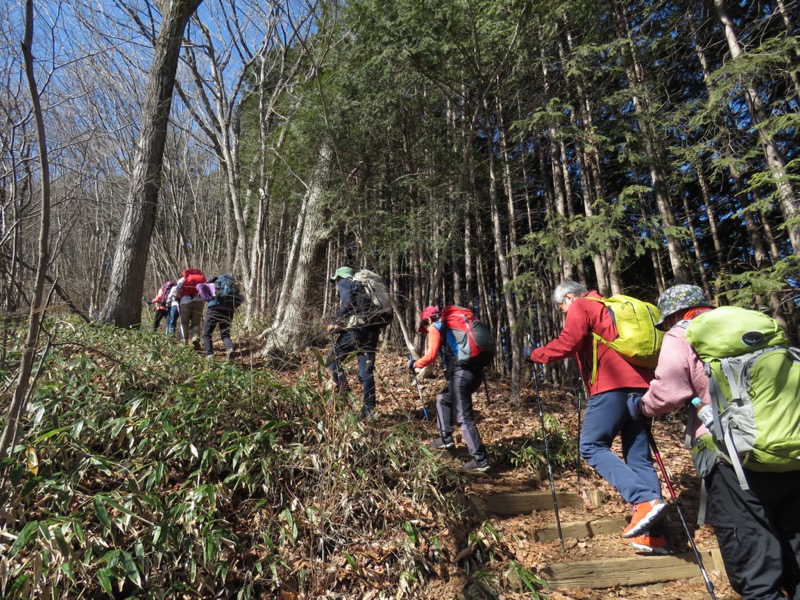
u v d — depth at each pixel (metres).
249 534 2.85
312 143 7.69
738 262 7.05
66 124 5.79
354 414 3.58
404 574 2.78
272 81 11.06
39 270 2.09
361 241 7.29
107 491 2.90
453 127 7.45
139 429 3.21
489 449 4.30
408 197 7.84
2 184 3.49
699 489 3.94
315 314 6.27
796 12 5.54
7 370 3.28
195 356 4.89
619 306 3.11
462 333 3.92
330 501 3.07
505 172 7.54
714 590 2.88
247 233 12.64
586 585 2.88
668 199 5.79
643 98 5.87
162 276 13.88
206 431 3.33
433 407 5.20
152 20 8.41
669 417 5.68
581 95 6.33
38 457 2.82
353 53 7.05
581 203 9.21
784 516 2.07
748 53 4.53
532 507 3.59
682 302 2.53
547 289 8.01
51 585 2.26
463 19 6.03
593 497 3.73
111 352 4.26
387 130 7.44
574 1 5.95
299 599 2.63
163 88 6.55
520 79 6.88
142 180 6.40
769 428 1.89
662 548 3.07
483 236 9.62
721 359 2.06
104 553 2.46
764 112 5.11
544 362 3.20
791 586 2.11
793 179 4.30
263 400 3.78
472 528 3.25
